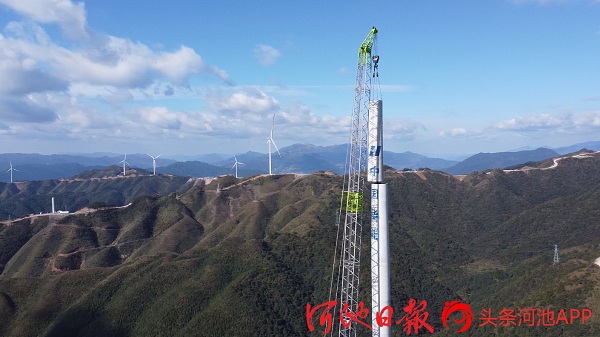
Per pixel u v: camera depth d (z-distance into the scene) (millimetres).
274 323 133250
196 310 139875
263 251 167250
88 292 158500
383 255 89125
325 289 149125
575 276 120812
